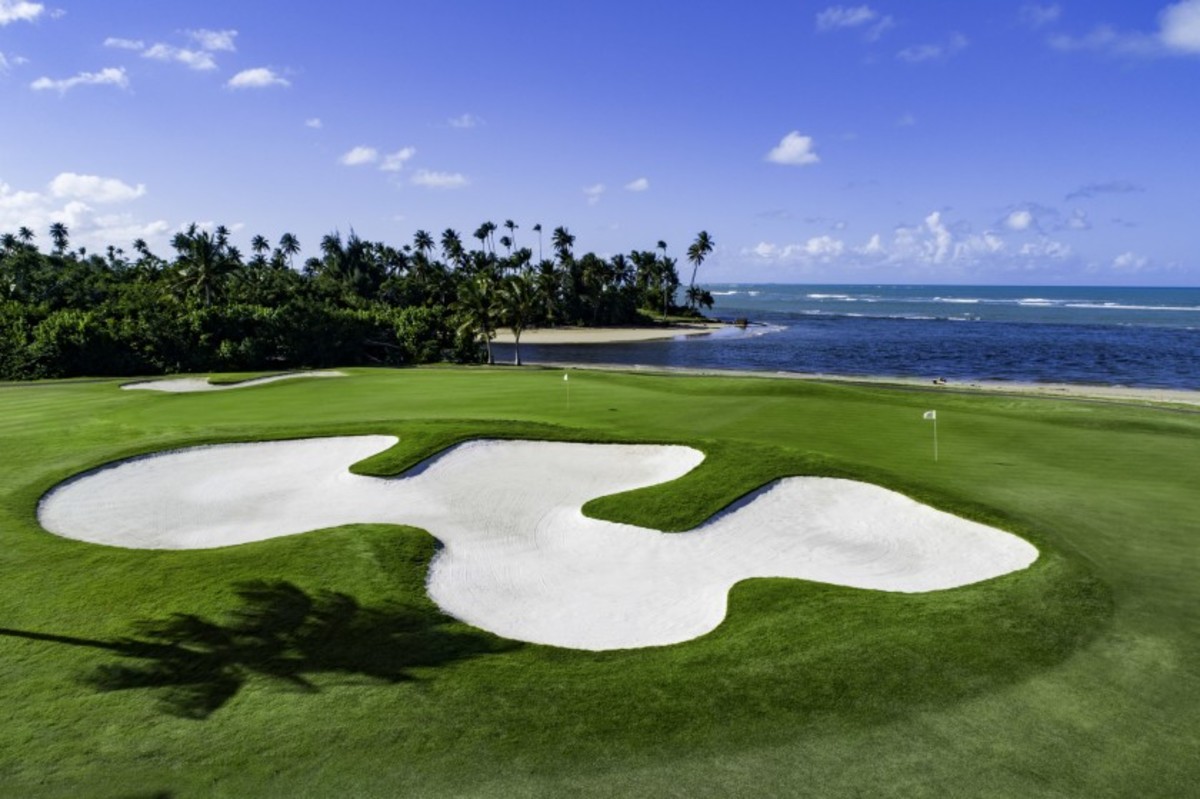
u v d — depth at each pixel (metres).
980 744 8.73
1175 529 15.63
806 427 26.03
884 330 123.69
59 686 10.27
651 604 13.72
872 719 9.26
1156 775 8.16
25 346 57.41
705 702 9.71
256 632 11.90
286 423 26.30
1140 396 50.97
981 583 13.47
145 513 18.16
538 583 14.64
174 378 44.75
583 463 21.30
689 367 77.69
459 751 8.72
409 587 13.64
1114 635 11.32
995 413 28.83
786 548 16.12
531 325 133.00
